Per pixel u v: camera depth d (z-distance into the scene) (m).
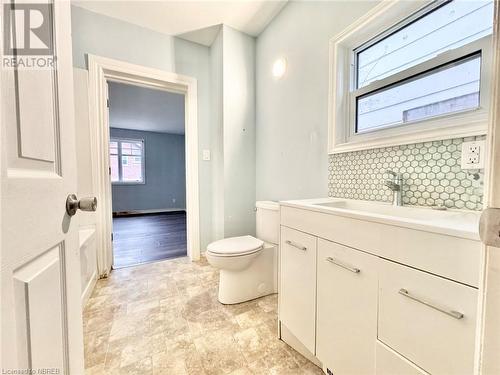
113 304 1.59
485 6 0.91
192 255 2.45
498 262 0.35
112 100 3.68
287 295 1.19
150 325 1.36
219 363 1.08
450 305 0.57
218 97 2.30
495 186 0.35
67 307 0.62
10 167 0.40
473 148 0.87
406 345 0.66
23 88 0.44
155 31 2.19
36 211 0.47
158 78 2.21
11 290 0.38
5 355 0.36
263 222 1.89
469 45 0.93
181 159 6.65
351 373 0.84
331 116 1.50
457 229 0.55
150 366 1.06
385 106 1.29
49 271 0.53
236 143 2.30
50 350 0.52
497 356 0.35
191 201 2.45
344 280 0.86
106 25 1.97
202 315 1.46
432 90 1.07
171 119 4.90
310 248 1.04
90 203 0.66
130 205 5.97
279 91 2.02
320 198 1.50
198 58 2.42
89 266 1.72
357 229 0.81
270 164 2.18
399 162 1.13
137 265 2.31
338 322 0.89
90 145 1.90
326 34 1.54
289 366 1.07
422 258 0.62
